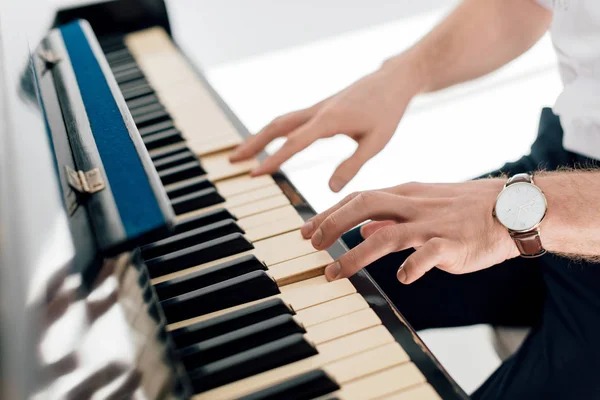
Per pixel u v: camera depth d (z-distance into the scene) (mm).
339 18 3084
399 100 1182
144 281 831
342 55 3061
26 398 623
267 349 800
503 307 1138
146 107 1225
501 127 2758
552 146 1200
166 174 1074
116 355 727
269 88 2879
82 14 1438
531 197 928
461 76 1262
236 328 833
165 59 1379
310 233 944
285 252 927
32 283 666
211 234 949
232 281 871
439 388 767
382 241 889
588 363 1022
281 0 2914
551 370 1032
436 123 2832
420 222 912
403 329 813
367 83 1182
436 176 2486
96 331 713
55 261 696
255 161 1104
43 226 710
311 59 3043
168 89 1282
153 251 934
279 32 2986
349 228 920
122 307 754
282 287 887
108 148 839
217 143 1135
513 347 1135
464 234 911
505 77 3105
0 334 632
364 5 3086
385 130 1152
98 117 902
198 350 809
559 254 1062
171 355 799
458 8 1271
